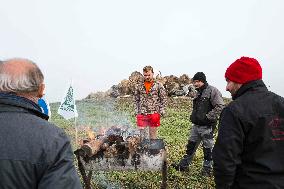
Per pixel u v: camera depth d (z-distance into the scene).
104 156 5.72
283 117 3.22
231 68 3.44
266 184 3.10
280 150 3.17
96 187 7.14
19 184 2.02
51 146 2.09
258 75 3.37
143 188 7.10
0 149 2.04
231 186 3.31
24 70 2.23
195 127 7.74
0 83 2.20
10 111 2.16
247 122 3.14
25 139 2.08
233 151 3.12
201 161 8.80
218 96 7.27
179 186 7.20
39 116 2.30
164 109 9.23
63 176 2.04
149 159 5.73
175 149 10.11
